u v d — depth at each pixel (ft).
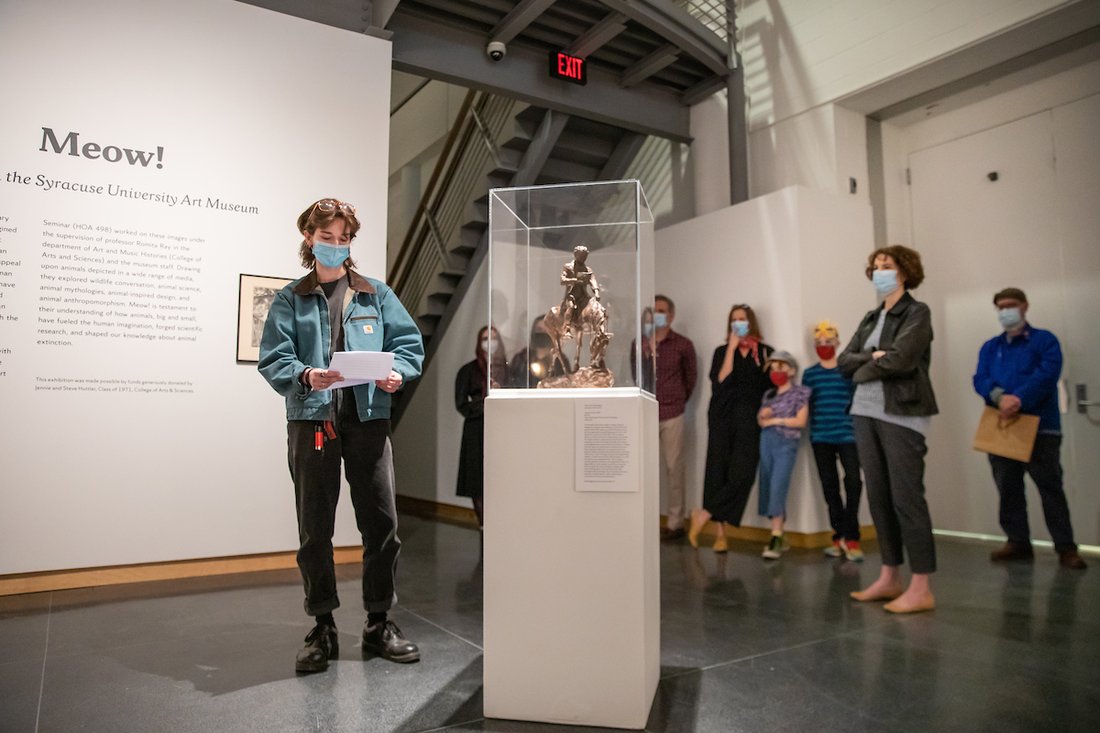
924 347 9.58
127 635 8.82
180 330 12.63
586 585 6.17
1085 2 13.61
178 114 12.87
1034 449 13.62
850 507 14.06
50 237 11.68
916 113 18.33
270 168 13.67
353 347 7.57
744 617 9.63
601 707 6.08
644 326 6.64
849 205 17.35
